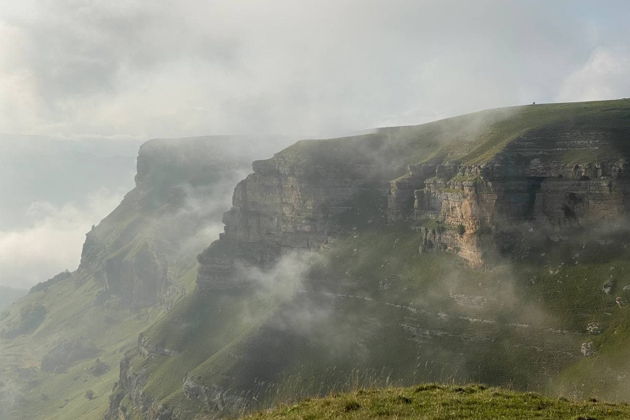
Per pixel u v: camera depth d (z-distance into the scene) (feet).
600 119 597.93
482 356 490.08
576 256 523.70
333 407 168.96
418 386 191.93
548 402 170.71
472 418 152.76
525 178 572.51
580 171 542.16
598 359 423.23
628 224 514.68
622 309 453.99
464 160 654.94
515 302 517.96
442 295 577.43
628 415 160.45
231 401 580.71
